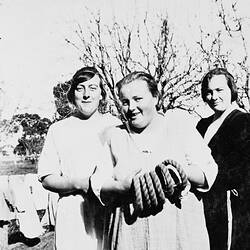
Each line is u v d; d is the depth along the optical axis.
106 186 1.83
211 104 1.96
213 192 1.85
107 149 1.88
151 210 1.78
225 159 1.86
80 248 1.86
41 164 1.92
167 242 1.78
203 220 1.83
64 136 1.92
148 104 1.89
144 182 1.76
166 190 1.74
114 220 1.81
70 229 1.87
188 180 1.81
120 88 1.91
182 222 1.80
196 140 1.88
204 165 1.84
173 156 1.84
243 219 1.85
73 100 1.98
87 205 1.87
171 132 1.87
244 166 1.86
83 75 1.98
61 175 1.90
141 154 1.84
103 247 1.84
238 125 1.89
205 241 1.82
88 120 1.93
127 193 1.80
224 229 1.84
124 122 1.90
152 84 1.91
